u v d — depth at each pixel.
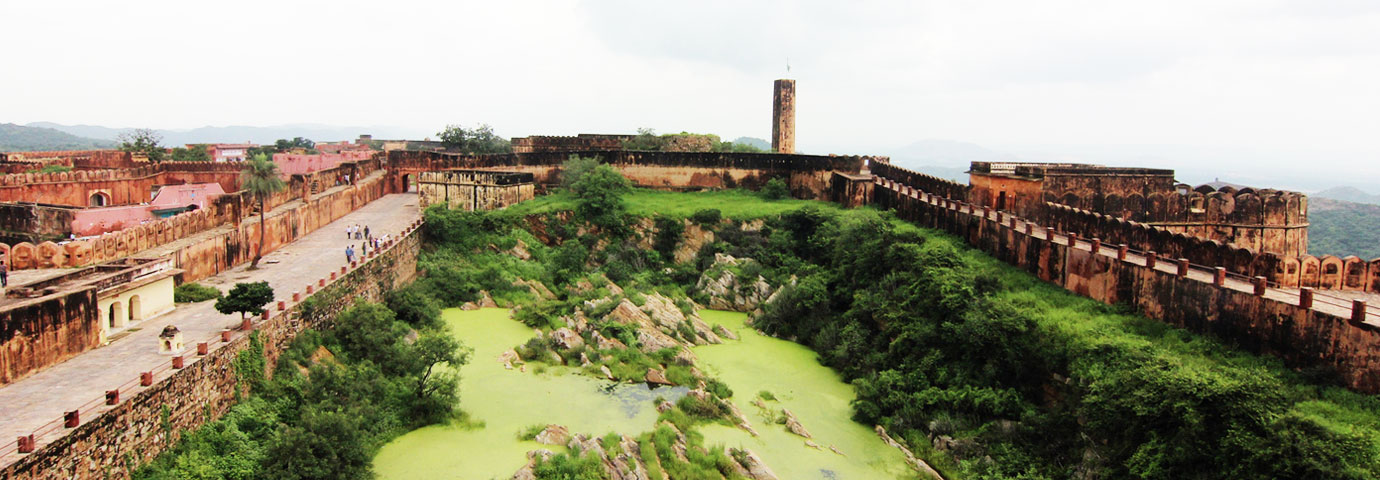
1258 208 50.03
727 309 57.47
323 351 37.47
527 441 34.47
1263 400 25.75
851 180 67.75
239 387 30.77
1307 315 28.94
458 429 35.41
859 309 47.72
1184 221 51.16
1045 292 40.59
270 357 33.41
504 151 112.25
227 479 25.97
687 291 60.22
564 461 31.45
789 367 45.97
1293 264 33.72
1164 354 30.27
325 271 46.19
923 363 39.75
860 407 39.06
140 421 24.66
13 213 49.16
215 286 41.75
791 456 34.72
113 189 69.69
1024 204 54.06
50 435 21.38
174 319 34.72
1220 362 30.66
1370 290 33.78
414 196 85.75
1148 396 27.75
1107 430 29.52
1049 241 42.06
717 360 46.72
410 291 52.19
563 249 64.12
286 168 85.88
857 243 53.56
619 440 33.53
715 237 65.56
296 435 27.36
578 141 90.62
